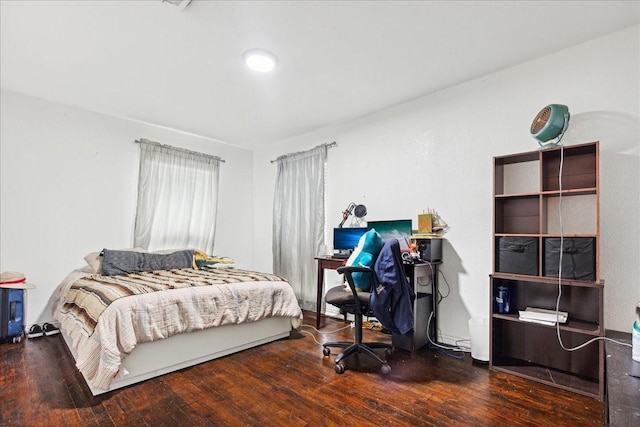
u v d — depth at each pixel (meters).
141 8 1.90
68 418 1.69
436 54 2.41
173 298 2.29
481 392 1.98
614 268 2.10
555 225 2.30
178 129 4.14
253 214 5.09
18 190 3.11
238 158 4.93
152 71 2.67
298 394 1.96
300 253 4.15
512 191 2.53
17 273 2.93
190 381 2.12
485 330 2.42
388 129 3.41
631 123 2.09
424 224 2.91
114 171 3.70
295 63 2.53
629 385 1.25
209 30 2.12
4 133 3.05
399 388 2.03
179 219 4.15
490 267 2.66
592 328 1.98
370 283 2.37
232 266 3.95
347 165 3.78
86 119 3.52
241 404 1.84
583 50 2.27
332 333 3.16
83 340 2.04
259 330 2.81
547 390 2.00
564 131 2.19
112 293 2.20
